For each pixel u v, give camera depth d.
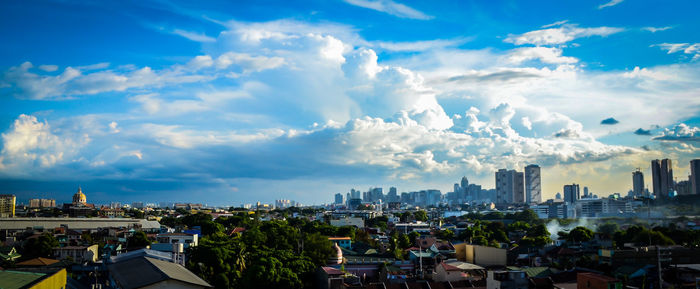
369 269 141.50
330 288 107.81
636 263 126.31
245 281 110.62
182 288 83.19
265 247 133.25
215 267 115.69
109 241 193.38
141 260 102.19
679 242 192.38
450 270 120.62
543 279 112.81
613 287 89.69
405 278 130.75
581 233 195.38
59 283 77.62
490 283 99.62
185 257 126.31
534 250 180.25
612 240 191.00
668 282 118.19
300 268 118.94
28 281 68.69
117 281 89.00
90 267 128.12
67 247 165.88
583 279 95.06
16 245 181.00
